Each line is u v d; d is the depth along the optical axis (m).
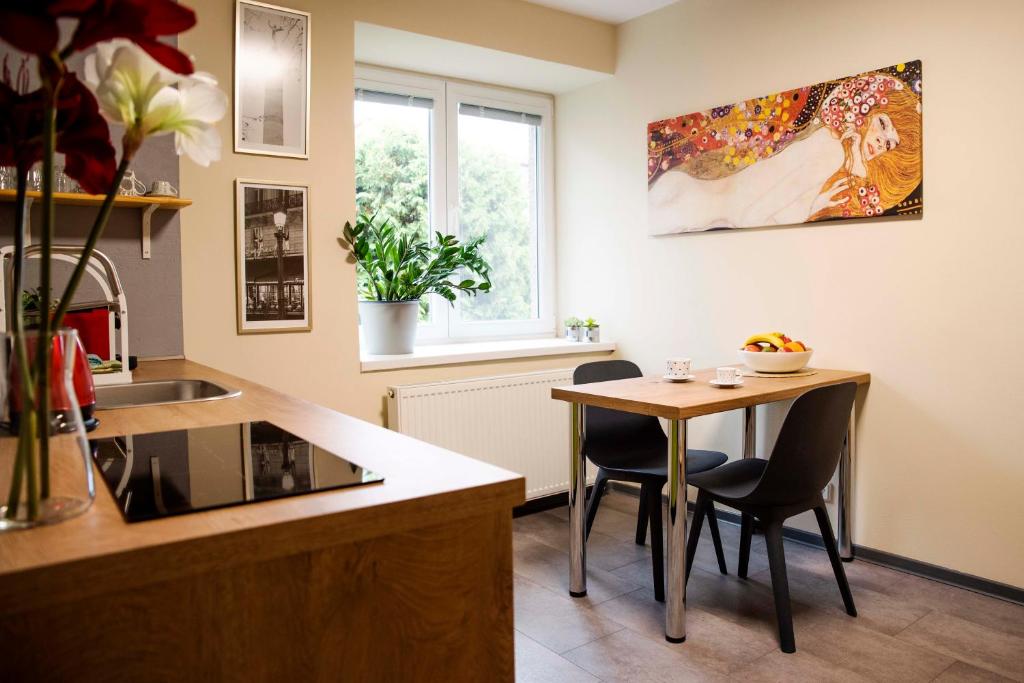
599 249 4.05
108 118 0.81
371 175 3.60
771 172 3.20
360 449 1.21
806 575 2.88
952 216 2.68
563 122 4.21
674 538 2.33
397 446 1.23
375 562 0.91
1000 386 2.60
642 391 2.57
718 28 3.41
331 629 0.88
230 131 2.82
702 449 3.63
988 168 2.58
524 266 4.20
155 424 1.44
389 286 3.36
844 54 2.96
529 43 3.55
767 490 2.27
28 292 2.15
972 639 2.34
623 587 2.79
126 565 0.74
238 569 0.81
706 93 3.47
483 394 3.47
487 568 1.01
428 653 0.96
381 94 3.63
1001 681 2.10
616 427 3.09
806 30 3.08
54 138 0.80
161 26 0.75
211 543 0.79
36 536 0.78
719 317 3.48
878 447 2.94
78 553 0.73
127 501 0.90
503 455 3.55
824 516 2.50
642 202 3.79
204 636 0.80
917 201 2.76
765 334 3.16
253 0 2.82
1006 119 2.54
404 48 3.39
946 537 2.77
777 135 3.17
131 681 0.76
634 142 3.81
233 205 2.85
